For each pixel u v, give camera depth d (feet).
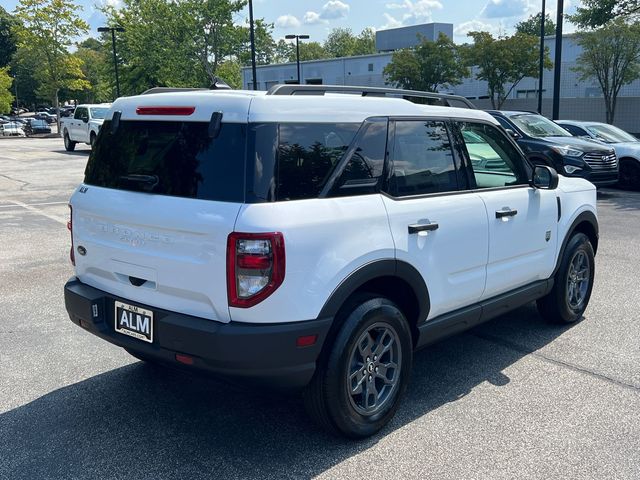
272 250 9.91
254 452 11.41
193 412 13.00
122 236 11.55
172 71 123.54
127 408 13.16
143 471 10.80
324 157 11.01
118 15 146.41
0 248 28.32
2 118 208.33
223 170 10.34
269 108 10.41
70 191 48.16
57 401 13.48
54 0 135.33
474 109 15.11
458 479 10.52
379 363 11.95
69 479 10.57
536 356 15.98
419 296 12.42
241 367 10.12
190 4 120.57
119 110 12.34
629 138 52.44
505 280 14.99
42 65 141.49
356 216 11.09
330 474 10.68
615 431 12.10
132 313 11.54
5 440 11.85
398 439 11.85
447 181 13.43
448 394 13.78
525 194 15.34
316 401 11.15
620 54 109.19
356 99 11.78
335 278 10.68
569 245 17.47
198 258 10.33
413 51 129.59
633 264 25.34
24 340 17.07
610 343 16.85
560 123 53.62
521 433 12.03
